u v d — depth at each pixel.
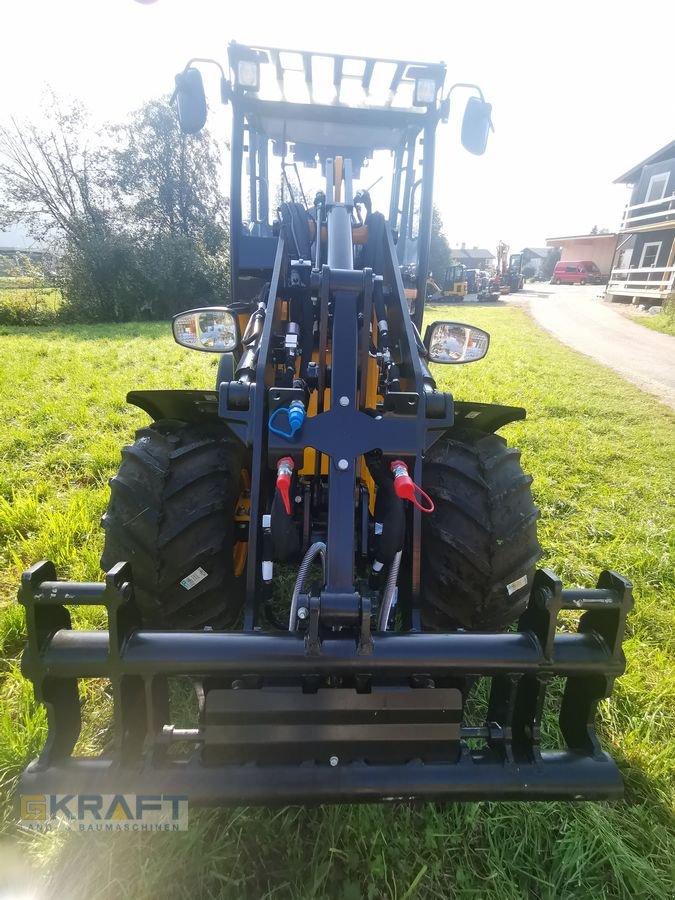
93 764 1.39
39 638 1.37
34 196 20.81
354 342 1.95
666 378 9.65
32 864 1.49
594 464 5.12
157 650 1.37
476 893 1.48
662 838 1.65
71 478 4.10
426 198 3.23
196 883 1.45
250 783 1.38
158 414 2.27
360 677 1.44
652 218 21.36
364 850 1.56
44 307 19.33
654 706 2.19
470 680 1.66
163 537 1.85
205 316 2.78
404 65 3.02
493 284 31.11
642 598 2.96
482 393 7.33
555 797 1.43
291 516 1.93
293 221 2.99
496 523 1.97
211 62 2.94
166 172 23.36
